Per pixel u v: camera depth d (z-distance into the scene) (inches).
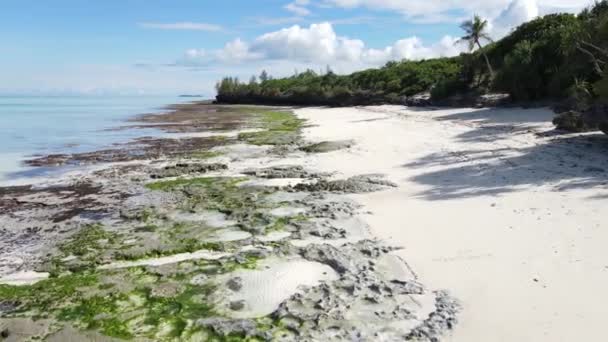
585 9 1568.7
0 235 498.0
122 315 305.1
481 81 1931.6
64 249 446.0
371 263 373.7
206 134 1438.2
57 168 909.8
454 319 284.4
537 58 1508.4
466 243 403.9
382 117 1675.7
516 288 317.7
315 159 871.7
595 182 544.4
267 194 613.9
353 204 546.9
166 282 351.9
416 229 450.0
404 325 280.4
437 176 660.7
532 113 1283.2
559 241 386.6
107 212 574.2
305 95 3412.9
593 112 811.4
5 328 292.2
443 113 1582.2
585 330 263.7
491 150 804.6
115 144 1259.8
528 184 566.9
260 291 334.0
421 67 2716.5
